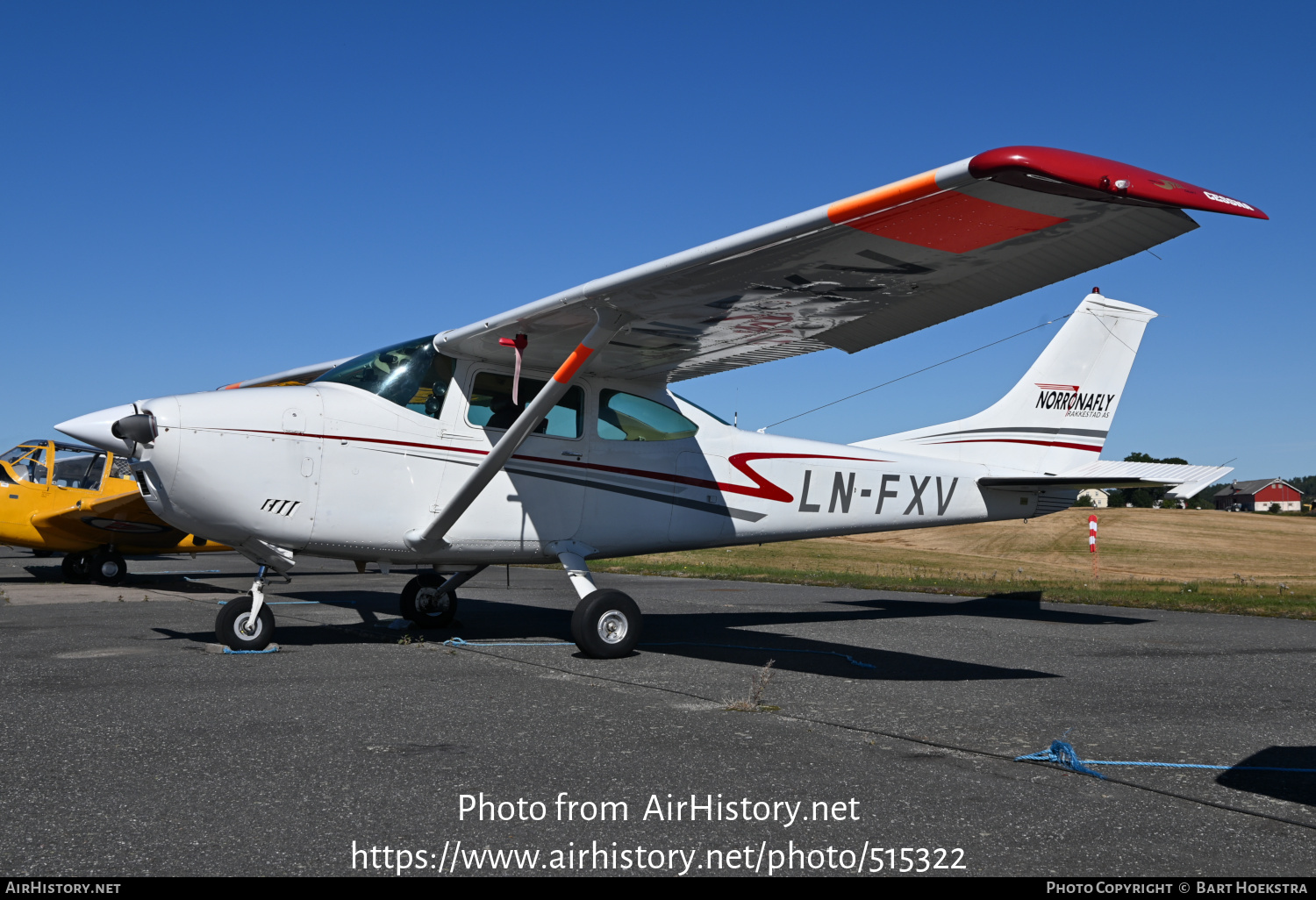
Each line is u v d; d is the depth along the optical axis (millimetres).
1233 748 3643
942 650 6336
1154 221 3809
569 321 5758
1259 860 2475
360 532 5988
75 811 2734
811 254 4543
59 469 13148
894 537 34812
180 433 5484
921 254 4445
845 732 3832
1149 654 6188
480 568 7137
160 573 14578
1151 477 8492
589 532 6730
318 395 5957
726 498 7312
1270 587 13195
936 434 8570
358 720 3916
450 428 6270
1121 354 9250
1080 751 3574
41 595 10516
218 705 4180
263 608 5961
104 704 4172
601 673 5266
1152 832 2684
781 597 10586
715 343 6211
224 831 2590
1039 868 2414
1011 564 23469
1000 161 3441
